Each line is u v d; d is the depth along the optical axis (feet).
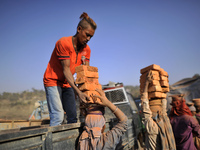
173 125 11.43
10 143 3.67
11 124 14.70
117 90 16.55
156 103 10.13
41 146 4.41
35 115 21.62
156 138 9.48
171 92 41.81
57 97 7.02
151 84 9.97
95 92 5.86
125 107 15.84
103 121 5.98
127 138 10.68
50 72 7.06
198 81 41.78
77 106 13.93
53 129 4.76
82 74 5.70
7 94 130.00
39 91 149.38
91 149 5.29
